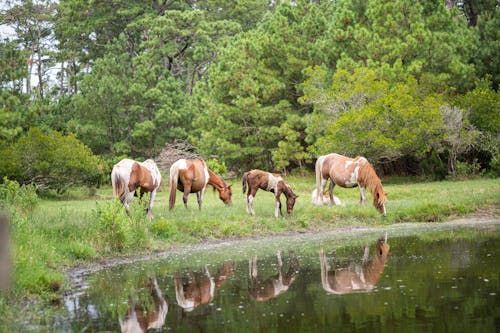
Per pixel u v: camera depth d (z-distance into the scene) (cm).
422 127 2939
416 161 3481
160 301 870
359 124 2953
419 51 3294
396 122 3034
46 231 1301
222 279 1031
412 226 1769
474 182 2764
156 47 5450
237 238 1581
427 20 3512
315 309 781
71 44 5822
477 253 1191
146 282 1018
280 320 731
